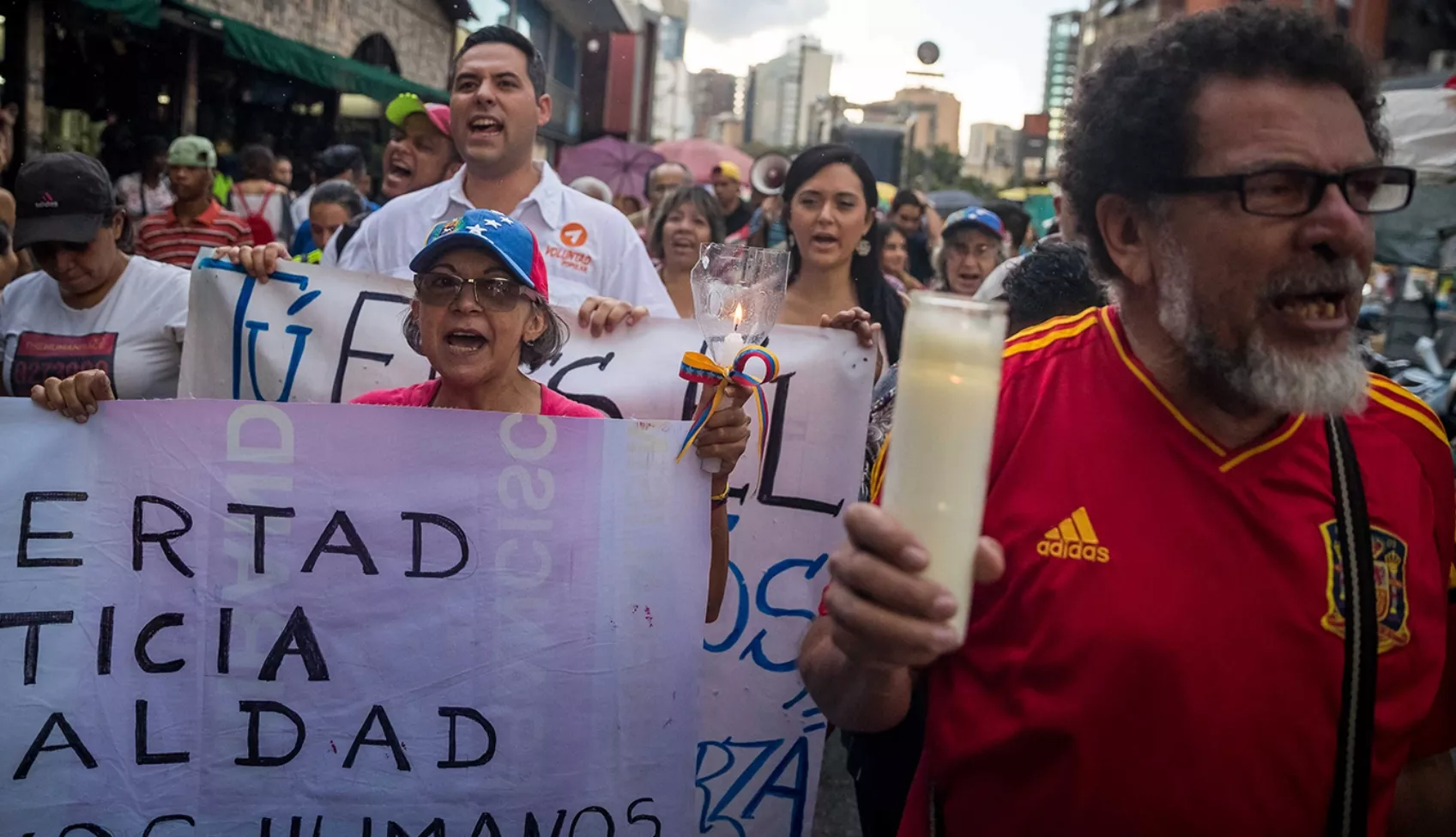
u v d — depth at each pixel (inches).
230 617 87.4
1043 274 109.3
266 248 119.2
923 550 45.0
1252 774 58.0
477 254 92.0
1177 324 59.8
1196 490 60.7
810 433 112.7
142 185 334.3
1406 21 634.2
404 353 119.7
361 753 88.1
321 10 537.0
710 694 110.8
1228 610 58.6
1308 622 58.6
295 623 88.0
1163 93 60.1
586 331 117.1
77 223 126.9
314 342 119.4
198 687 87.1
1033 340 69.4
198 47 441.1
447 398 97.6
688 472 91.2
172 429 87.0
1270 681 58.1
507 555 89.6
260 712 87.4
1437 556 63.6
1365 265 57.7
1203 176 58.2
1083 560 60.5
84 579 86.0
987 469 46.1
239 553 87.7
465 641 89.1
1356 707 57.8
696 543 91.1
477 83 142.3
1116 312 67.4
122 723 86.0
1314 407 57.2
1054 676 60.2
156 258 226.8
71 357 132.4
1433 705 66.6
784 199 166.6
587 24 1138.0
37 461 85.5
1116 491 61.3
